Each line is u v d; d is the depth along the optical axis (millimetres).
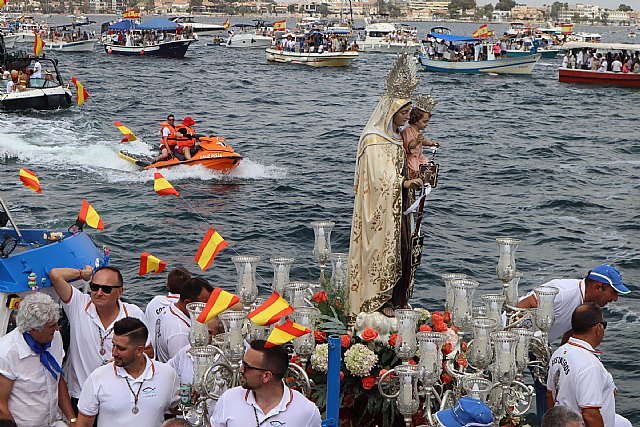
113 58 76188
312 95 50031
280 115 40500
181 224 18891
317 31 82562
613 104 48562
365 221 6461
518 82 61500
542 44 101188
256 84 56062
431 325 6883
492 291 14578
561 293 7270
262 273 15203
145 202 20922
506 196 22875
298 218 19859
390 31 92625
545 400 7445
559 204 21828
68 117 36281
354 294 6648
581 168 27688
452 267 16031
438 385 6430
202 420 6047
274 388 5449
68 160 26016
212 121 37844
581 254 17344
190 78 58906
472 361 6008
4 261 6391
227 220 19547
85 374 6531
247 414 5438
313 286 7551
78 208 19969
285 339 5340
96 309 6504
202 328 6125
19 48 83750
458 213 20641
